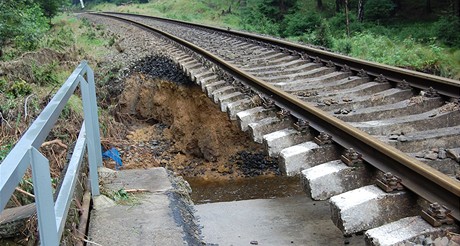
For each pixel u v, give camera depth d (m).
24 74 8.30
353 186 3.73
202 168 10.06
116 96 11.99
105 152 7.75
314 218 5.14
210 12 48.56
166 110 11.51
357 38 20.88
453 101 5.50
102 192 4.22
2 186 1.46
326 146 4.32
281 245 4.50
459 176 3.54
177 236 3.46
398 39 26.66
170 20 26.20
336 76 7.84
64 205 2.63
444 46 24.64
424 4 33.94
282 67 9.26
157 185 4.52
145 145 10.39
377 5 33.19
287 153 4.28
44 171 2.07
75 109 7.54
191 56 11.59
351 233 3.12
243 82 7.47
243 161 9.95
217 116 10.38
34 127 2.08
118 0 70.69
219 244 4.55
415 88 6.44
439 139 4.43
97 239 3.40
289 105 5.58
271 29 33.84
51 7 24.12
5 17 11.31
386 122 5.02
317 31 21.67
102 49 15.59
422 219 2.96
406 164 3.30
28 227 3.26
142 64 12.80
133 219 3.73
